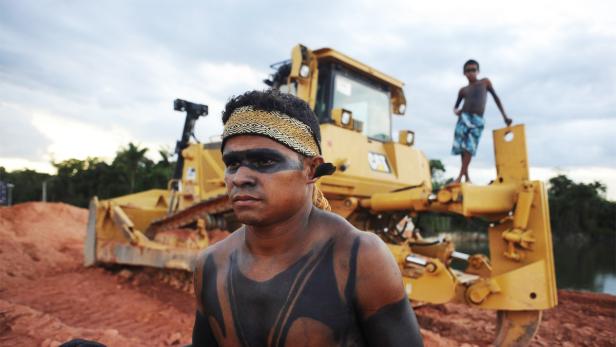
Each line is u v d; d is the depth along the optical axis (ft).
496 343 15.90
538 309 15.20
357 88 24.50
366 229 22.91
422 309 25.07
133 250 26.00
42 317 16.98
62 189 168.86
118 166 150.82
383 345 3.84
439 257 21.06
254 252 4.15
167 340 17.13
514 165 16.76
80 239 50.42
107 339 15.01
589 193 169.99
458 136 20.66
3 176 191.42
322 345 3.74
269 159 3.73
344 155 21.16
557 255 84.58
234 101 4.02
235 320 4.05
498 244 17.01
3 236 38.99
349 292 3.82
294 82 23.06
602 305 26.45
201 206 24.81
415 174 25.53
